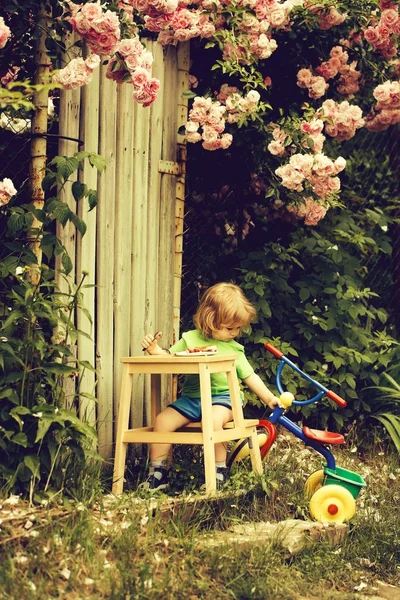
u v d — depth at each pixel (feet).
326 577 13.69
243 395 17.67
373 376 20.90
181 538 13.26
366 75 22.17
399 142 25.52
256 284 20.06
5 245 14.94
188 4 18.40
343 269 21.97
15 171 16.22
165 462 15.92
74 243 16.17
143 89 15.44
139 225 17.51
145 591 11.54
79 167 16.16
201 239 20.98
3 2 15.55
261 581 12.55
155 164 17.98
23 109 15.79
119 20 16.05
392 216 25.23
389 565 14.58
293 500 15.93
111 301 16.87
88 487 14.24
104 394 16.67
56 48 15.58
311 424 20.88
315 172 18.99
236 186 21.33
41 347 14.01
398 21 20.43
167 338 18.52
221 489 15.58
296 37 20.48
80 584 11.56
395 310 24.80
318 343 20.79
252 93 18.61
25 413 13.53
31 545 11.96
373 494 17.67
